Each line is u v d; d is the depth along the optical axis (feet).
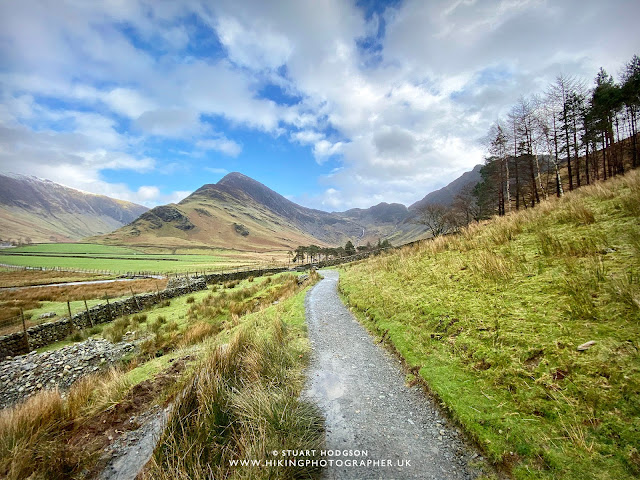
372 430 13.83
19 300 88.58
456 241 41.65
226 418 14.03
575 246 21.95
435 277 30.99
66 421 16.84
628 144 111.65
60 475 12.85
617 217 24.34
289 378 18.83
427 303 25.48
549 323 15.47
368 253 197.06
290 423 13.12
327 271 125.90
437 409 14.49
